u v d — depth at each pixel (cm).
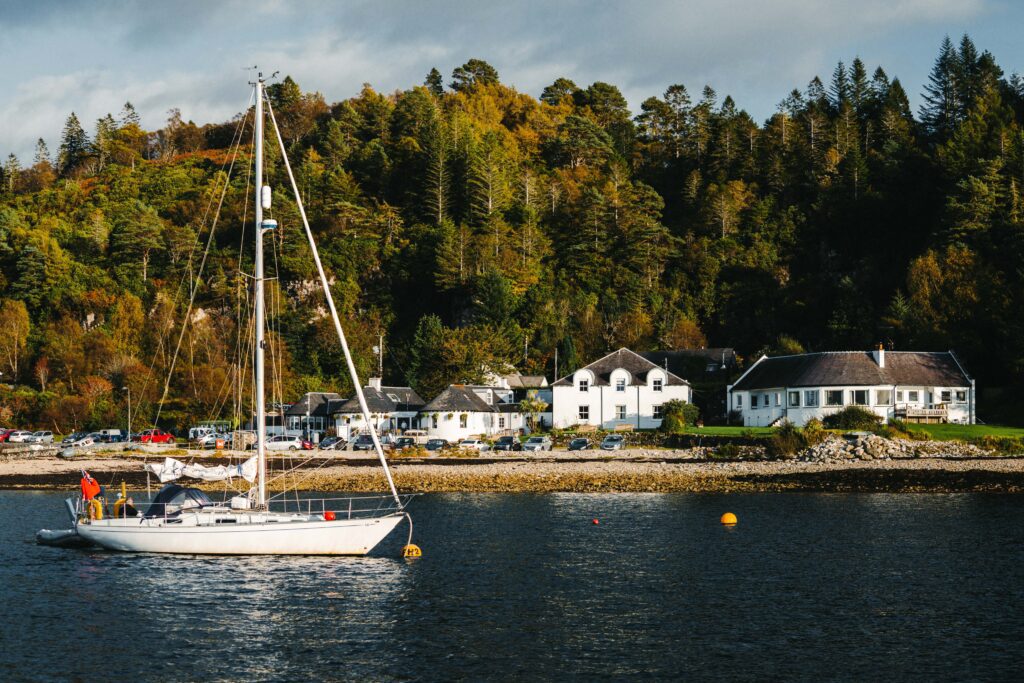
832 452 8006
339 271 18250
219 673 2664
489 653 2812
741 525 5012
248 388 13800
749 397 10988
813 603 3331
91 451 10162
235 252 18438
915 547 4303
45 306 17700
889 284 16600
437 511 5719
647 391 11344
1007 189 15212
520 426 11894
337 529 4228
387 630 3056
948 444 8212
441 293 18312
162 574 3862
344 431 11675
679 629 3034
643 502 6044
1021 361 10844
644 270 18188
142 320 16775
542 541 4594
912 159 18475
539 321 16175
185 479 7788
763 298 17612
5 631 3061
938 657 2733
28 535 4869
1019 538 4497
